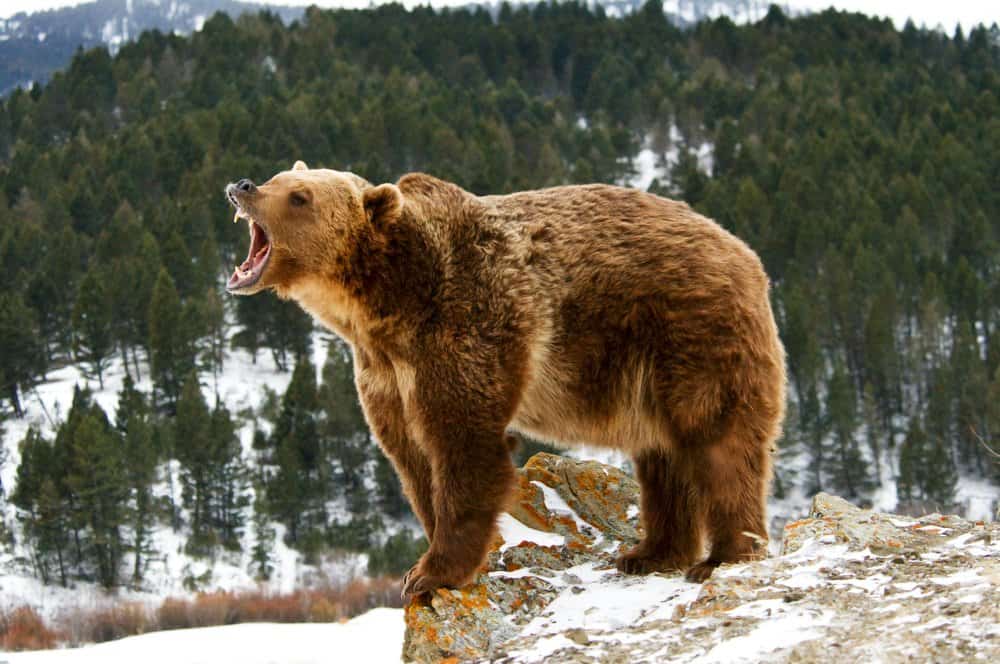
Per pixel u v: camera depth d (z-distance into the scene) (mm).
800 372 81625
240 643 27547
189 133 139750
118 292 92125
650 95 175000
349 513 70188
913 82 188500
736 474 6633
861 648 4809
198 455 65688
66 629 49500
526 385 6777
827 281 98938
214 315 91688
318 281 6883
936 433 75875
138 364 95188
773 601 5605
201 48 190000
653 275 6707
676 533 7422
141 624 49750
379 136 138000
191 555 61781
